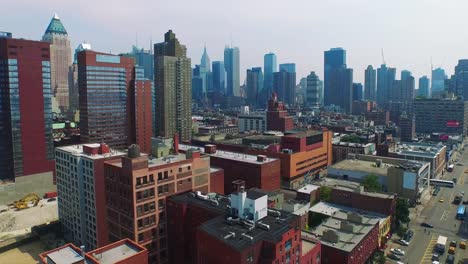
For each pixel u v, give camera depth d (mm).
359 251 139250
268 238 100500
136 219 130250
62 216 181500
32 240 180375
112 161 145000
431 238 176750
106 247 103000
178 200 134500
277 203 187000
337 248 133125
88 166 156500
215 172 192000
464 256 155500
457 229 188375
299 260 110875
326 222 162375
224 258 98250
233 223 109125
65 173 173375
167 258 140875
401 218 185625
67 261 90062
